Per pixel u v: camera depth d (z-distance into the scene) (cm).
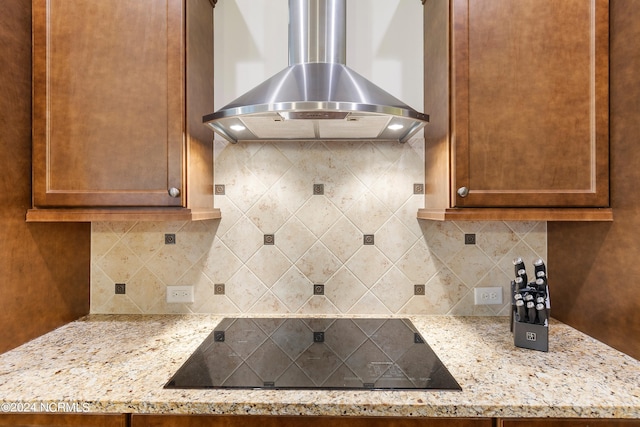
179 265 154
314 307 155
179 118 120
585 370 103
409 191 154
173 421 92
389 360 112
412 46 154
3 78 113
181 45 121
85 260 153
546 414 86
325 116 115
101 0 120
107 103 120
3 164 113
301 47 133
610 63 118
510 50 119
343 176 154
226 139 146
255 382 99
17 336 119
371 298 155
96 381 98
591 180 118
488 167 119
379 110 108
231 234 155
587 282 129
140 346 122
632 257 110
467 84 119
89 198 120
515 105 119
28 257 124
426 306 154
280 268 155
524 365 107
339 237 154
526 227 153
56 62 120
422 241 154
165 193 120
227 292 155
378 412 88
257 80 155
